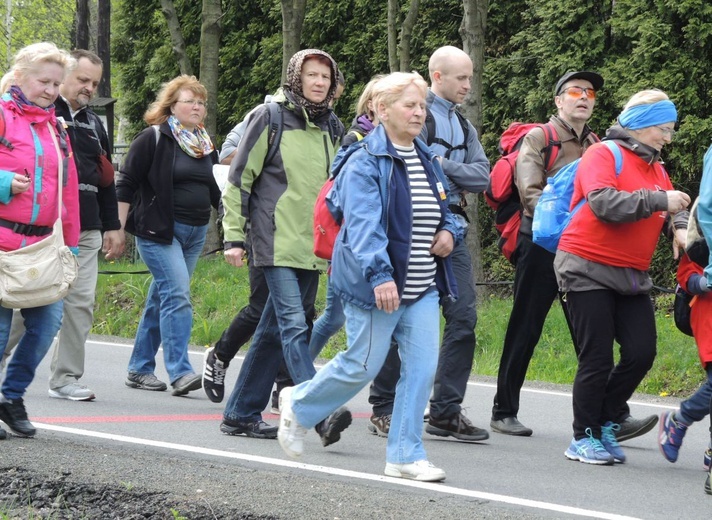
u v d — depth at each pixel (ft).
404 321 38.83
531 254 51.55
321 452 46.03
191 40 157.38
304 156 47.16
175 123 62.08
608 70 104.58
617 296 46.34
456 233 38.68
